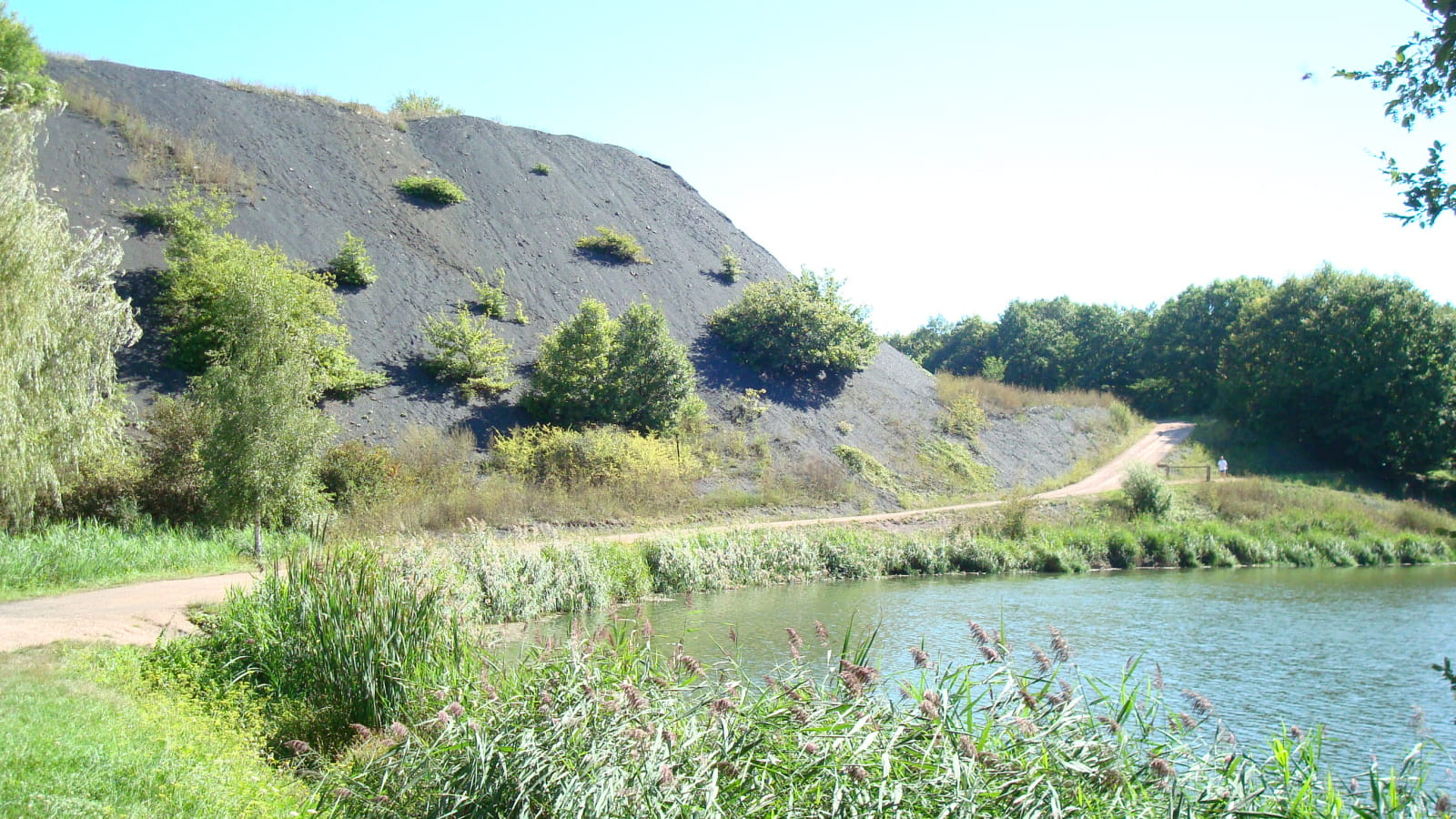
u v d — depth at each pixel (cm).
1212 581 2500
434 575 1185
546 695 668
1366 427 4691
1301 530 3397
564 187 4828
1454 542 3444
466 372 3197
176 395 2630
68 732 686
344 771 744
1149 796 568
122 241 3080
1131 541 2866
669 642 1451
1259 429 5069
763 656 1359
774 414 3684
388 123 4784
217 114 4159
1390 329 4662
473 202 4366
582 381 3183
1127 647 1570
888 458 3691
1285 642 1639
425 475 2633
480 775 645
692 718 643
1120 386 6988
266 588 1129
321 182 4012
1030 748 588
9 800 543
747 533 2452
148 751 680
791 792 562
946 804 542
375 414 2925
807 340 4012
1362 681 1362
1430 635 1712
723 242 5038
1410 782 643
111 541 1677
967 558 2631
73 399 1698
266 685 984
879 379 4297
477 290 3691
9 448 1531
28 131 1564
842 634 1574
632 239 4494
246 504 1819
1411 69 392
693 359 3888
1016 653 1413
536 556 1828
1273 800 580
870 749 585
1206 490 3797
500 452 2878
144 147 3631
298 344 1941
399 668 927
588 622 1614
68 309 1677
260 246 3259
